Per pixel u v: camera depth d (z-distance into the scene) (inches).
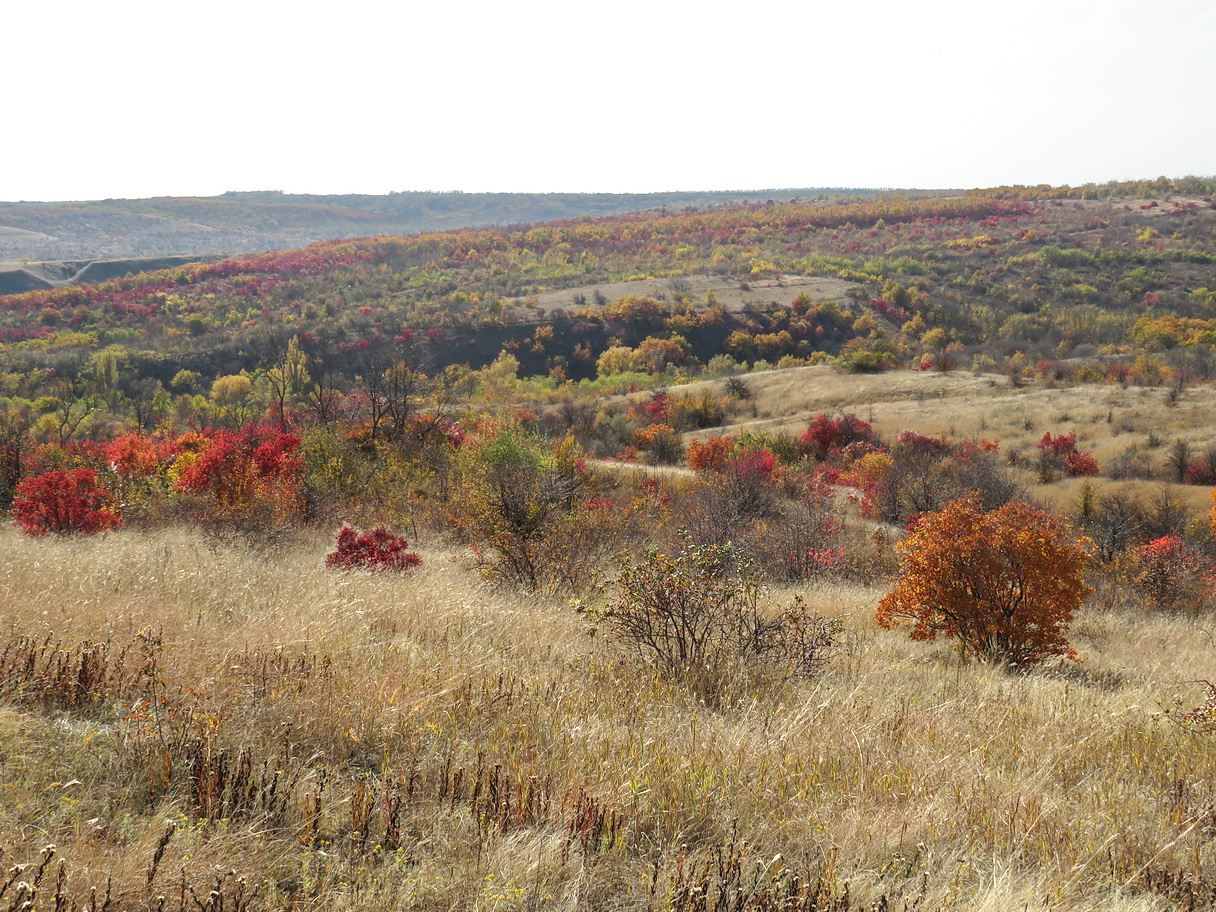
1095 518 1154.0
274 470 786.8
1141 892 121.7
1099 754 192.4
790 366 3592.5
